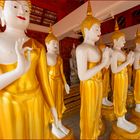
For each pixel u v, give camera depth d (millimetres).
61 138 2955
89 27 2902
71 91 5059
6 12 2135
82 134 3072
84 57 2822
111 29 8242
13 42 2145
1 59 2084
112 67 3779
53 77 3641
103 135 3854
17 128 2074
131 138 3508
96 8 5035
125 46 7918
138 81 4598
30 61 2115
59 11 7168
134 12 7957
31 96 2168
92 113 2990
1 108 2102
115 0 4648
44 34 7227
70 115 4676
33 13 6711
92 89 2924
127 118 4633
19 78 2121
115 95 3859
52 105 2459
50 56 3627
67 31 6457
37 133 2219
